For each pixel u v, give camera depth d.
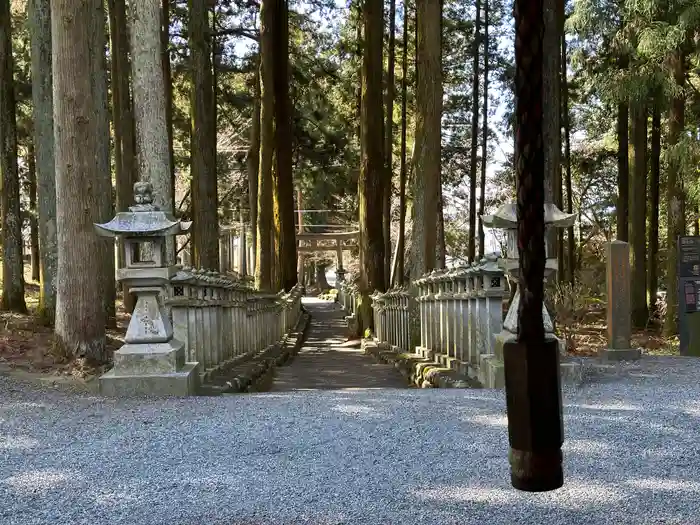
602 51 16.61
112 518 3.19
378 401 6.07
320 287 62.31
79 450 4.42
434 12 13.67
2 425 5.15
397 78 26.64
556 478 1.41
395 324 15.34
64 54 8.22
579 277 20.59
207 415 5.54
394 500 3.41
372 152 19.70
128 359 6.74
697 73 15.48
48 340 9.84
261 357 12.38
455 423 5.07
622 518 3.12
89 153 8.40
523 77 1.40
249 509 3.30
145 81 9.75
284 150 22.84
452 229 32.97
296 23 25.17
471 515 3.19
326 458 4.20
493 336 7.61
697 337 10.43
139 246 6.96
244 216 40.91
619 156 18.84
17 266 13.56
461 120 27.44
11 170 13.41
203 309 8.40
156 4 9.80
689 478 3.71
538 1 1.38
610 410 5.46
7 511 3.29
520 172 1.42
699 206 16.27
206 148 16.66
